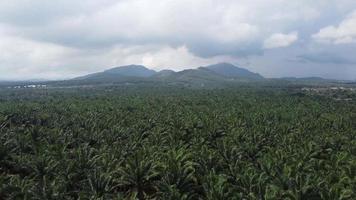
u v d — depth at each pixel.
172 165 44.09
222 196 36.75
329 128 86.94
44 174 47.94
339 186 39.16
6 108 123.38
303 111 123.31
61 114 111.19
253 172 44.06
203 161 49.34
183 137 72.94
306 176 41.50
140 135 75.75
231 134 71.62
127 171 45.78
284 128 81.56
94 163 49.34
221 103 157.12
